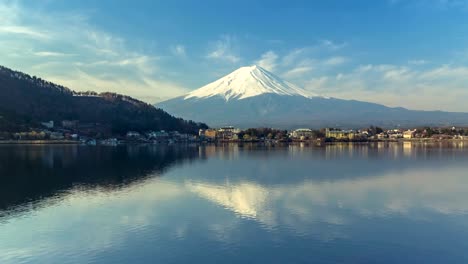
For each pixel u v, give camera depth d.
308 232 42.69
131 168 100.44
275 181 77.75
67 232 42.88
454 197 60.66
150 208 53.38
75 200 58.25
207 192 65.25
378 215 49.56
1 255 36.84
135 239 40.66
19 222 46.59
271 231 43.00
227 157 139.75
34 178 80.06
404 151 175.12
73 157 130.50
